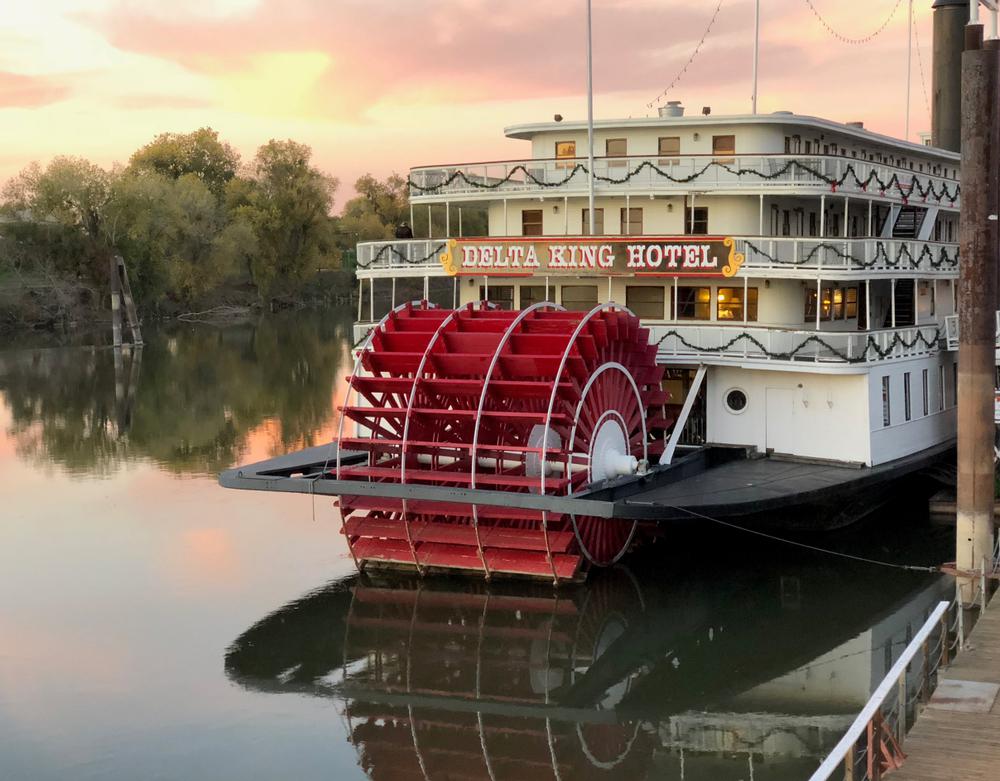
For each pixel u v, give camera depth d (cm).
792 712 1805
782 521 2494
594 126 2894
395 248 2941
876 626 2120
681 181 2727
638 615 2189
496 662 2002
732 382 2694
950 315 3073
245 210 9675
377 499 2342
